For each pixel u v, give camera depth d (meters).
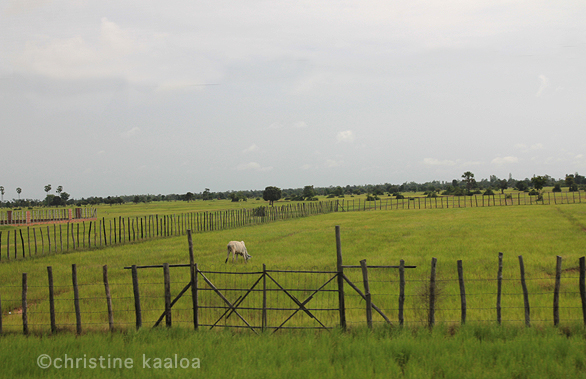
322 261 21.03
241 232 41.78
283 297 13.70
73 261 23.98
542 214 51.59
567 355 7.94
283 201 147.75
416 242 28.20
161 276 18.22
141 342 9.48
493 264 18.81
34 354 8.73
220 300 13.58
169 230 44.66
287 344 9.02
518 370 7.39
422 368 7.59
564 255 20.44
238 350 8.73
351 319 11.31
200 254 26.05
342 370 7.57
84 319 12.01
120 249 29.41
